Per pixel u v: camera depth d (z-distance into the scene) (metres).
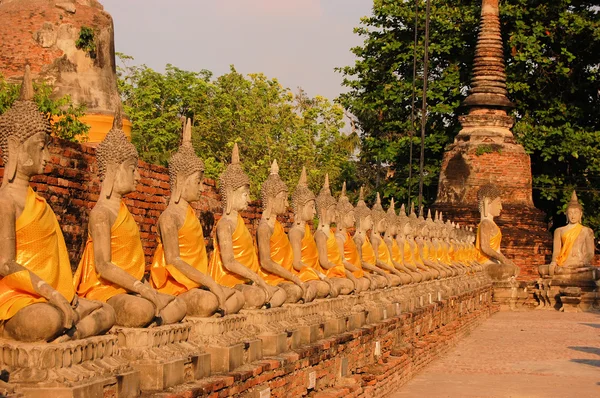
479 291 34.41
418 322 22.20
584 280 40.06
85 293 9.14
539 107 48.25
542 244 44.00
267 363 11.20
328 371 14.16
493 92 45.53
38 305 7.55
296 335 13.03
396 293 21.48
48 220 7.96
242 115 40.19
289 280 13.91
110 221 9.16
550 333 29.47
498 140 44.97
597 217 47.75
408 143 47.97
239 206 12.47
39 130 7.91
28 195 7.90
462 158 45.00
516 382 18.86
